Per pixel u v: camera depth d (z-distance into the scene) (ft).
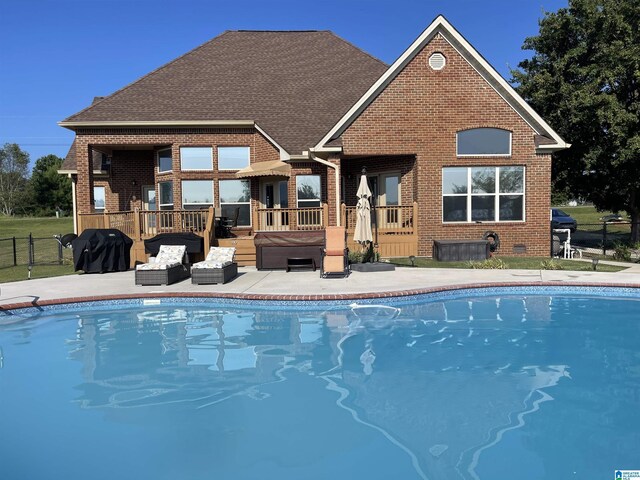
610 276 42.16
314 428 17.13
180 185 67.82
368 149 58.23
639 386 20.67
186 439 16.40
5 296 37.04
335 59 81.30
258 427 17.26
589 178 74.08
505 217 59.77
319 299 35.27
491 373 22.39
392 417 17.97
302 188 65.82
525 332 28.78
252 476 14.12
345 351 25.77
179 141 67.21
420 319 31.91
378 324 30.86
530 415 17.98
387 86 58.18
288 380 21.80
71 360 24.71
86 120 64.69
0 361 24.63
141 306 36.96
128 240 53.01
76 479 14.03
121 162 75.36
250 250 55.57
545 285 39.22
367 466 14.60
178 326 31.12
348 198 68.23
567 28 71.10
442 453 15.35
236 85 75.31
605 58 67.21
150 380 21.89
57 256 69.31
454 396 19.83
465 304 36.01
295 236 51.21
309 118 69.10
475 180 59.47
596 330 29.04
